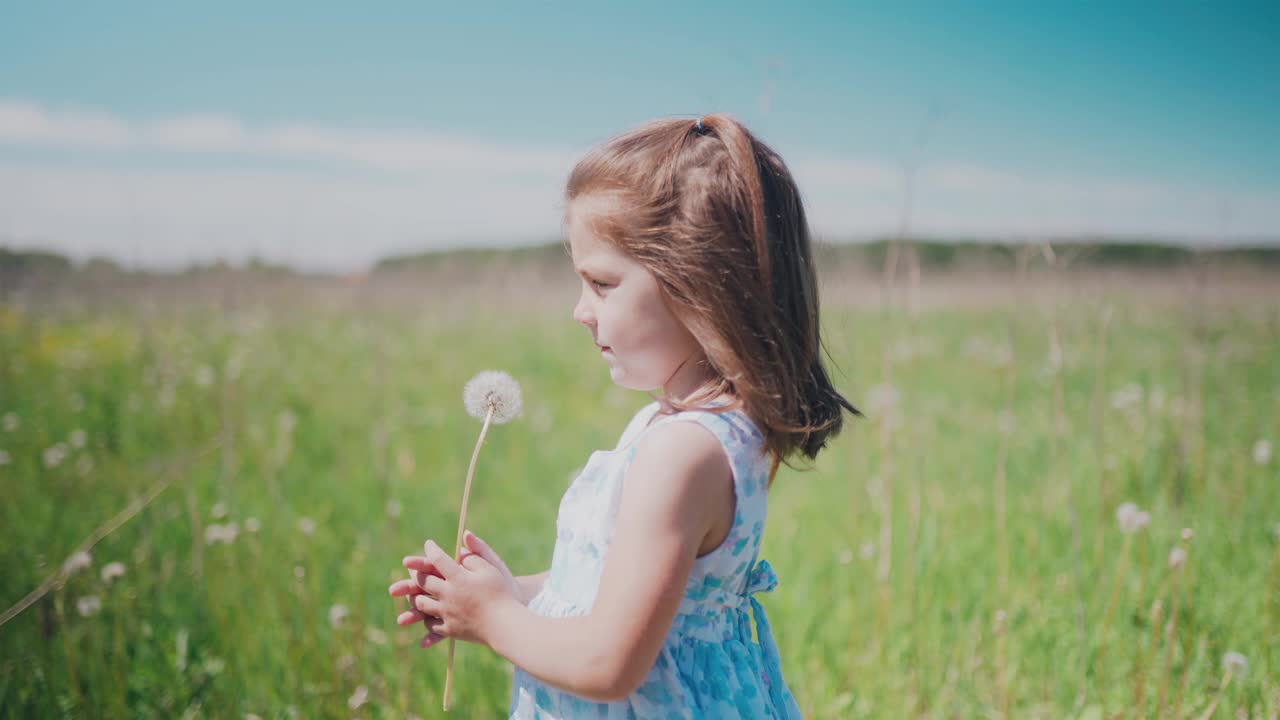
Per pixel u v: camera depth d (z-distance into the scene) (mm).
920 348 9172
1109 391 6512
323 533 3705
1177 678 2383
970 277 13750
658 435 1202
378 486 4387
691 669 1243
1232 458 4344
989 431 5445
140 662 2562
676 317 1242
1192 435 4500
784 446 1308
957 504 3852
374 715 2350
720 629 1298
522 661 1192
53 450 4758
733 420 1227
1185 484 3896
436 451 5328
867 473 4535
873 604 2891
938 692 2439
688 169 1250
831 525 3738
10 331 9102
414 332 11211
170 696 2398
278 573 3111
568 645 1157
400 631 2586
